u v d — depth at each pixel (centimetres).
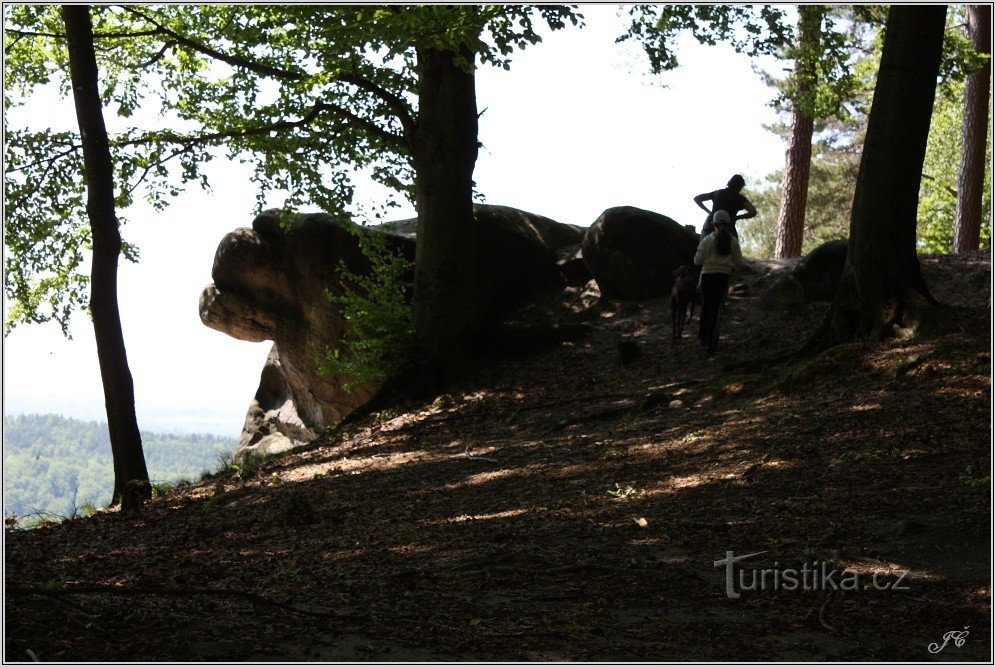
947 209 4094
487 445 1264
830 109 2014
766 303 1742
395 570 663
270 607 532
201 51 1678
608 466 988
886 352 1162
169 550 845
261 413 2514
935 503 693
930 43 1247
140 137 1653
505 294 1978
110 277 1242
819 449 889
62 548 924
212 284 2220
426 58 1694
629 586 584
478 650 446
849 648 454
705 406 1235
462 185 1725
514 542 717
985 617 487
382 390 1666
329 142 1841
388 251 1798
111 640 438
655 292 1908
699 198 1602
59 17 1670
